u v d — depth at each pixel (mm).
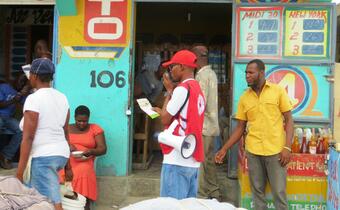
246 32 5570
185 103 3713
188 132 3715
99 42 5777
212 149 5488
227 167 6180
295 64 5500
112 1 5742
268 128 4543
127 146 5801
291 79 5523
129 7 5742
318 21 5488
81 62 5812
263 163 4617
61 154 3967
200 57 5457
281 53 5531
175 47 8242
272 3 5512
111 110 5809
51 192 3889
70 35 5801
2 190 2648
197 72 5539
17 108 7164
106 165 5816
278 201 4543
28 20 8273
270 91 4562
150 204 2344
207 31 8391
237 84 5582
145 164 6297
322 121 5461
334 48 5465
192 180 3854
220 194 5680
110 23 5762
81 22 5785
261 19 5547
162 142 3768
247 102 4648
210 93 5410
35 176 3898
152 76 7270
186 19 8383
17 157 6859
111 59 5785
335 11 5457
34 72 3969
